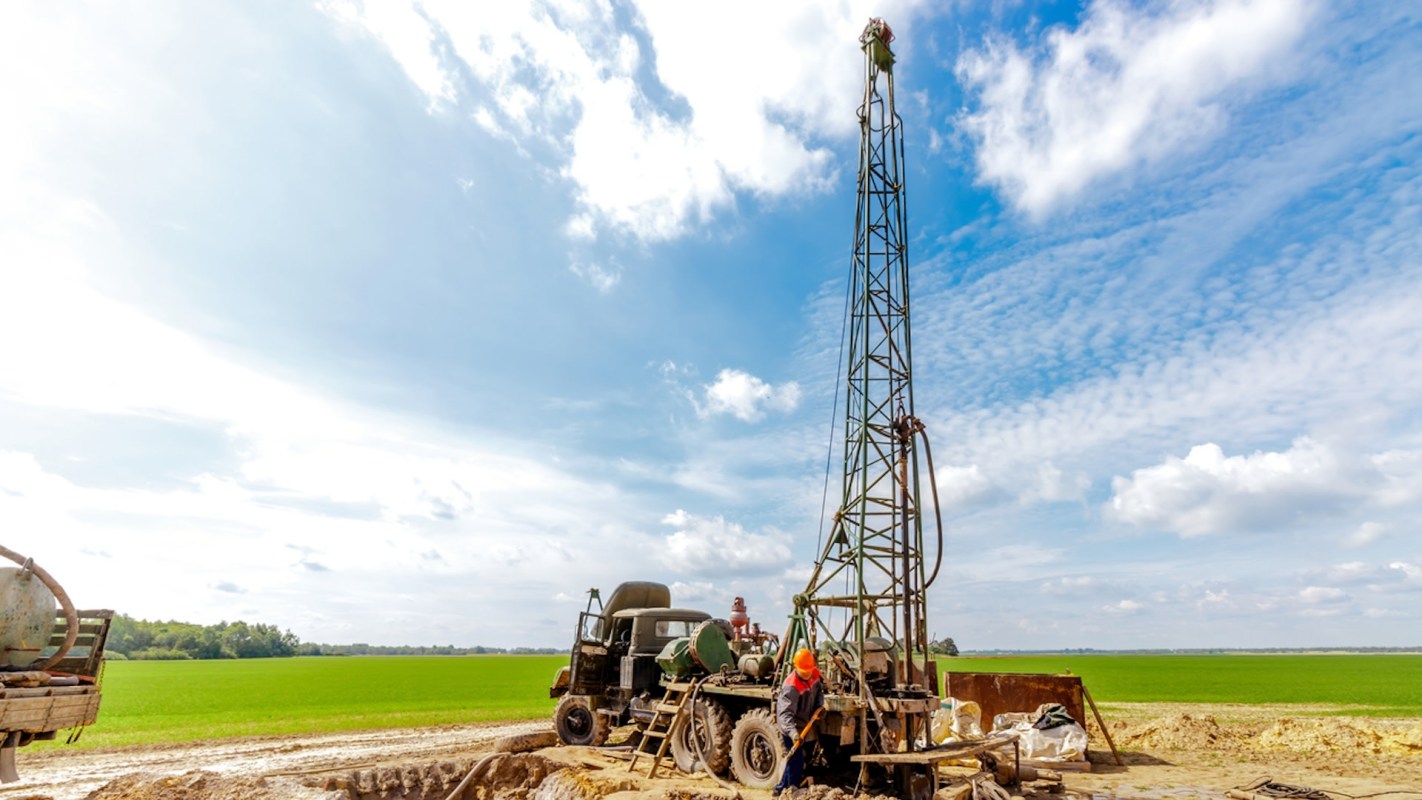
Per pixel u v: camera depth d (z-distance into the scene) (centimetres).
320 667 8906
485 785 1295
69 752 1634
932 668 1443
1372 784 1338
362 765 1439
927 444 1399
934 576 1346
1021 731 1611
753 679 1380
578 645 1752
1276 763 1595
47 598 855
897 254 1514
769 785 1176
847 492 1377
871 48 1608
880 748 1157
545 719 2512
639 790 1111
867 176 1534
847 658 1233
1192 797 1232
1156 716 2691
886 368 1427
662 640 1683
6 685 765
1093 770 1515
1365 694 4184
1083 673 7700
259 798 1014
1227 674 7400
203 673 6850
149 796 1021
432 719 2458
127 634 12306
